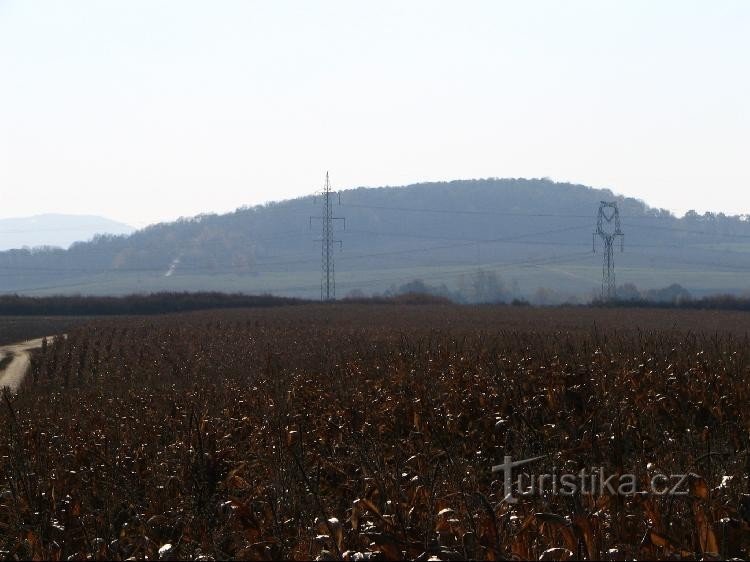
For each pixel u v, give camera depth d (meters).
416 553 8.55
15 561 10.75
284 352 42.59
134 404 24.97
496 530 8.66
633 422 15.84
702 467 11.84
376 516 9.42
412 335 51.12
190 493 13.05
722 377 20.78
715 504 9.67
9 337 76.56
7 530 12.34
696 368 22.41
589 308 100.88
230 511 11.70
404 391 19.95
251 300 116.31
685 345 29.41
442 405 18.28
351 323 74.31
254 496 12.37
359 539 9.69
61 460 16.17
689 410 18.61
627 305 104.50
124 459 15.17
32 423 20.36
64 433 19.72
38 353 58.03
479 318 80.94
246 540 10.09
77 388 38.47
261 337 56.59
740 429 15.71
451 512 9.36
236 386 26.73
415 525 9.80
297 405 19.95
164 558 9.30
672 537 8.85
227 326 72.38
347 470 13.88
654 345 27.81
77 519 12.34
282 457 13.47
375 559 8.56
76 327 79.25
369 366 28.08
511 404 18.25
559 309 99.06
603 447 13.37
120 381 37.78
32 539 11.05
